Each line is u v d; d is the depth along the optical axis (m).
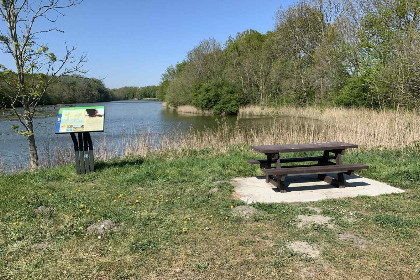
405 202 5.83
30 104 9.36
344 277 3.51
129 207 5.68
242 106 43.72
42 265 3.83
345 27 29.61
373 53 23.64
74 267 3.78
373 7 24.77
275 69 40.19
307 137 13.00
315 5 37.94
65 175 8.05
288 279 3.49
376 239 4.36
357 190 6.65
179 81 53.69
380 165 8.41
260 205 5.68
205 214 5.34
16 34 8.84
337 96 28.83
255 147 6.88
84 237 4.52
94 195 6.42
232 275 3.57
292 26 39.94
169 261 3.87
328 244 4.23
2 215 5.35
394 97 19.91
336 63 30.44
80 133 8.01
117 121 34.78
